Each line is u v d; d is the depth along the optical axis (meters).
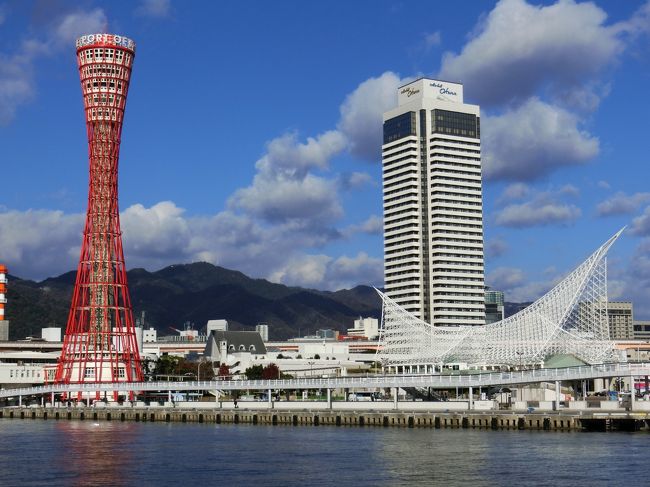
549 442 121.25
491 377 157.75
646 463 101.19
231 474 100.00
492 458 106.94
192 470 103.44
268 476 98.25
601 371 144.75
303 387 181.88
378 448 120.19
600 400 160.12
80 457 116.38
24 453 121.94
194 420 190.50
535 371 152.50
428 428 148.88
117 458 115.00
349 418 164.38
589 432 135.00
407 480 93.38
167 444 132.62
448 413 150.25
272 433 149.38
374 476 96.62
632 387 147.38
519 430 139.75
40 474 101.19
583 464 101.00
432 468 100.62
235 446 127.75
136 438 144.50
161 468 105.31
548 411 145.25
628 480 90.88
